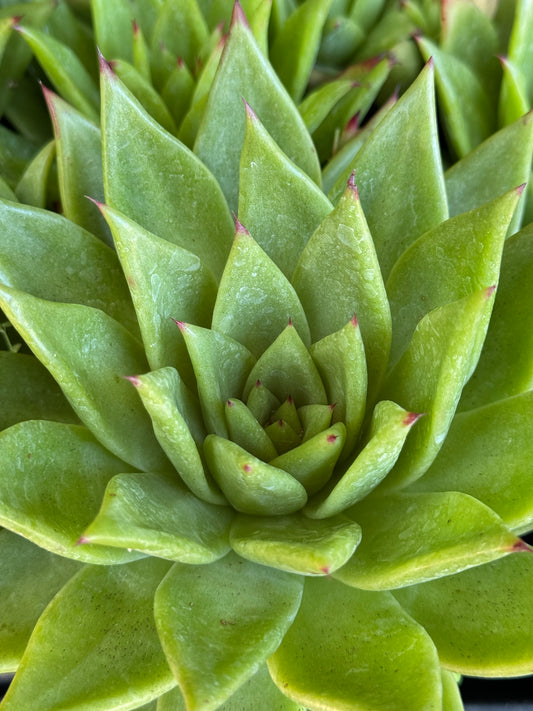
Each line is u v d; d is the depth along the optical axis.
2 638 0.23
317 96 0.31
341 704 0.21
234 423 0.24
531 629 0.23
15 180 0.32
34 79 0.35
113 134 0.25
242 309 0.25
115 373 0.24
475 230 0.23
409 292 0.25
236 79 0.27
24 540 0.25
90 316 0.24
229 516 0.25
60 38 0.35
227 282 0.24
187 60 0.33
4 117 0.37
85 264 0.26
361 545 0.23
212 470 0.24
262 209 0.26
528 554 0.24
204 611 0.23
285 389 0.26
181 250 0.24
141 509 0.22
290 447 0.25
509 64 0.32
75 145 0.27
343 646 0.23
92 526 0.19
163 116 0.30
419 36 0.34
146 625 0.23
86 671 0.22
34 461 0.23
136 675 0.22
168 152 0.26
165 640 0.21
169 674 0.22
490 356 0.25
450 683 0.25
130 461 0.24
